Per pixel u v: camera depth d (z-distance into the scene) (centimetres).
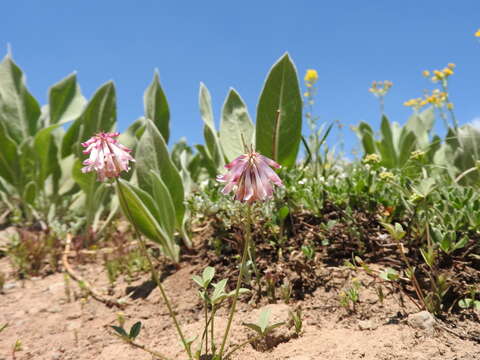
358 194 31
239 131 40
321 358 20
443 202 29
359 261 25
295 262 28
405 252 28
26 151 53
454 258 26
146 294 31
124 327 27
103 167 18
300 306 25
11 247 45
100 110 48
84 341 26
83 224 51
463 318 23
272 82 36
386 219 29
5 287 36
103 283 35
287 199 32
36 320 29
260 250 30
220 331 24
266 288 27
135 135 45
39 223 54
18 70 57
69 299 33
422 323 22
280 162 37
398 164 51
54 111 58
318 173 40
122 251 38
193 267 32
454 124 51
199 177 61
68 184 56
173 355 22
